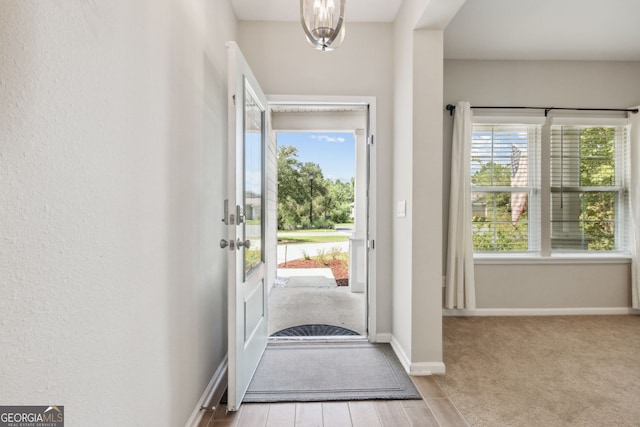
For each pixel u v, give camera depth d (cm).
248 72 194
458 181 312
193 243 158
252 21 258
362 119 453
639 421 164
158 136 121
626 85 336
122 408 98
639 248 322
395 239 251
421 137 213
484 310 329
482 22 263
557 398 183
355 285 431
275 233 497
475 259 327
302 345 252
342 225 663
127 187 100
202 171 171
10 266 63
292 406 174
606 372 212
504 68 331
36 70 67
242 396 179
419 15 200
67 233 76
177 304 139
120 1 96
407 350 219
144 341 111
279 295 415
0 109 60
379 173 260
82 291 81
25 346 66
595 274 333
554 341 263
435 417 165
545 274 332
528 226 337
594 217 338
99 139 87
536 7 242
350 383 197
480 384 197
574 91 334
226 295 218
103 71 88
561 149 337
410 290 214
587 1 235
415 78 213
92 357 85
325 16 139
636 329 290
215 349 195
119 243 96
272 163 455
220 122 203
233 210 169
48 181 70
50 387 72
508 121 328
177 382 140
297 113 457
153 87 117
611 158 338
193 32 157
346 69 260
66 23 75
